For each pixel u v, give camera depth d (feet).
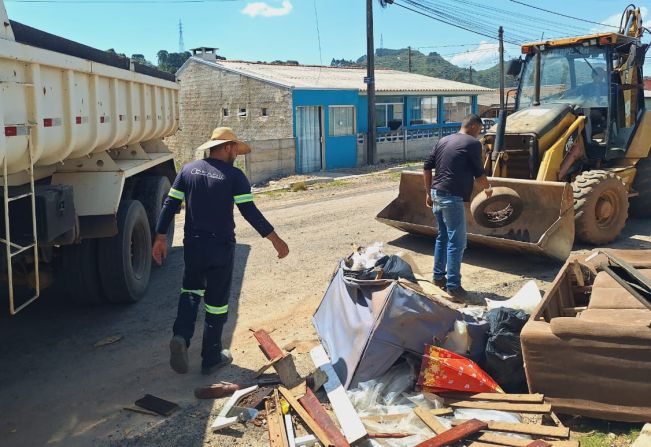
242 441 12.71
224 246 15.40
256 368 16.02
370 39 71.36
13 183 14.73
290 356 14.85
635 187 32.17
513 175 27.66
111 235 18.92
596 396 12.32
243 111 74.23
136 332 19.03
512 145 27.40
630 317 12.81
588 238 26.45
